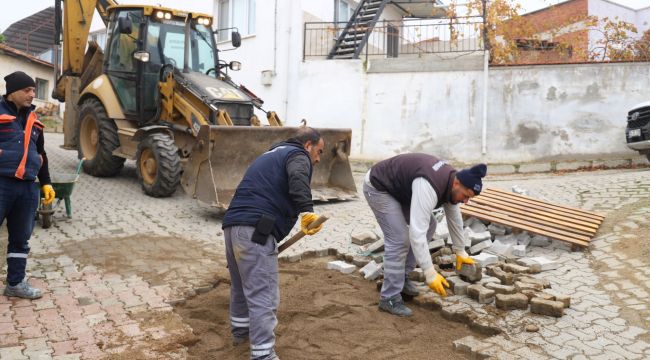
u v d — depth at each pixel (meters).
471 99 12.36
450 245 5.66
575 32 16.19
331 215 7.67
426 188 3.94
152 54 9.27
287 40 13.54
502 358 3.54
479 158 12.36
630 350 3.66
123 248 5.92
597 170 11.56
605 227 6.43
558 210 6.87
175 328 3.97
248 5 14.38
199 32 9.73
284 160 3.50
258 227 3.32
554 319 4.15
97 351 3.57
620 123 11.77
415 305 4.57
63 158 12.05
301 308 4.41
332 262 5.52
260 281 3.37
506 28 15.50
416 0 16.14
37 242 6.06
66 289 4.68
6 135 4.23
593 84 11.84
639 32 19.86
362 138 13.06
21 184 4.30
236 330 3.82
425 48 15.36
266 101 13.95
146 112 9.32
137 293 4.62
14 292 4.43
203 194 7.43
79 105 10.52
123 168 11.36
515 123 12.19
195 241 6.33
